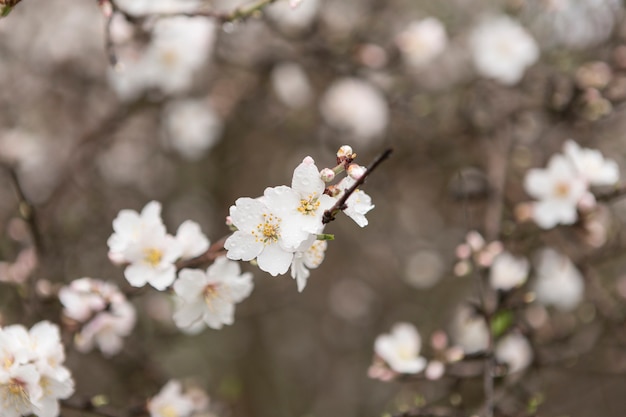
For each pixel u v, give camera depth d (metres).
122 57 1.00
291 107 1.14
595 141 1.11
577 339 1.02
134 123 1.26
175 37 0.98
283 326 1.55
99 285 0.84
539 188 0.92
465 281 1.34
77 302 0.84
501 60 1.05
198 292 0.80
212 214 1.33
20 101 1.17
